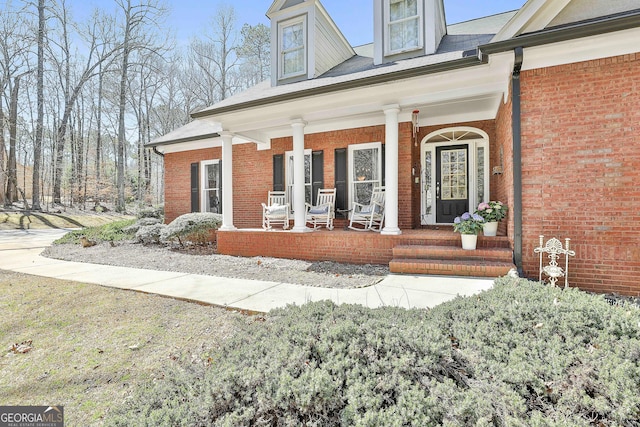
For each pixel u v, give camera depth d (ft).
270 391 6.32
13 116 67.41
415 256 18.22
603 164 13.67
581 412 6.00
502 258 16.61
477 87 17.65
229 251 24.71
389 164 19.89
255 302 13.43
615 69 13.44
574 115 14.07
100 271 20.20
